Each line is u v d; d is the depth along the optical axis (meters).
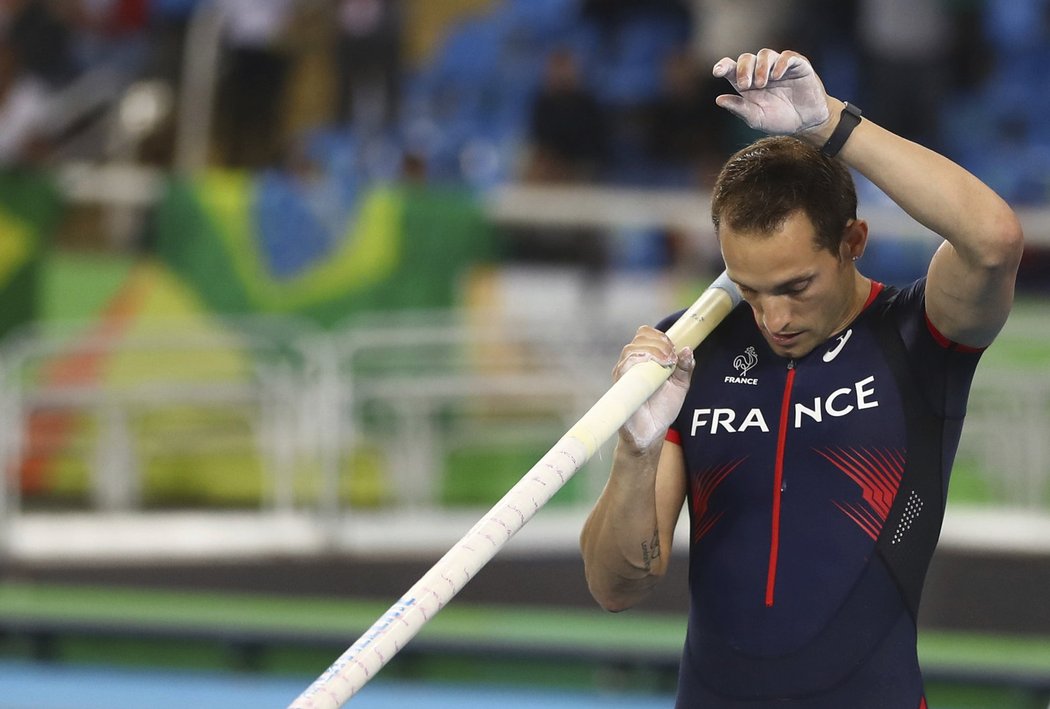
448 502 27.16
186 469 27.41
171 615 25.83
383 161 33.72
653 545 9.33
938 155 8.35
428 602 7.97
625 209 27.69
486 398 27.02
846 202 8.65
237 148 32.75
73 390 27.30
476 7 38.03
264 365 27.27
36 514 27.16
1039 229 27.80
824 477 9.04
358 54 33.72
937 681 23.31
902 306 9.13
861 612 8.95
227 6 33.28
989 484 26.56
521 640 24.33
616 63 36.22
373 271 27.36
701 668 9.34
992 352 26.72
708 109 33.75
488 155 35.75
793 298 8.64
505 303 27.39
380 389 27.02
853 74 34.75
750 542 9.14
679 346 9.05
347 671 7.64
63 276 27.52
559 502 27.25
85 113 32.38
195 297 27.41
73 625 25.38
